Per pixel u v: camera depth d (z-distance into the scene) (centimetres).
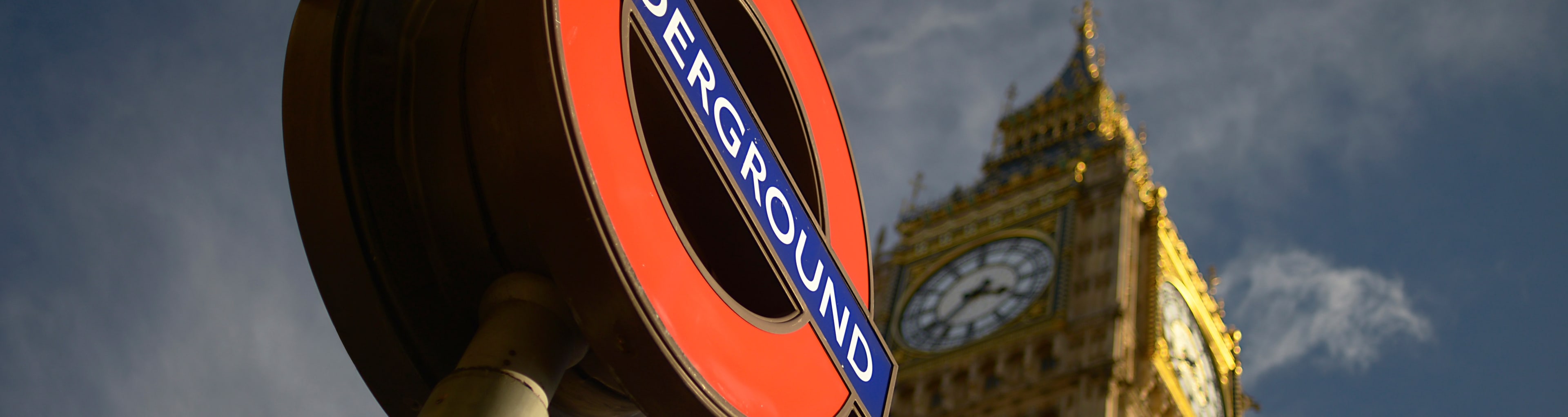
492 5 624
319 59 667
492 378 620
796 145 917
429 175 682
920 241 6500
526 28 605
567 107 596
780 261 772
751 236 752
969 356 5372
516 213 651
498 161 631
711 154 732
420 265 689
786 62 927
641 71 710
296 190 664
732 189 746
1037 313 5428
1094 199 6181
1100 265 5638
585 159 595
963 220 6512
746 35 903
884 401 859
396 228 681
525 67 601
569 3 631
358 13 677
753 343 702
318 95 664
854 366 828
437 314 697
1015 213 6309
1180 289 6131
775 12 952
